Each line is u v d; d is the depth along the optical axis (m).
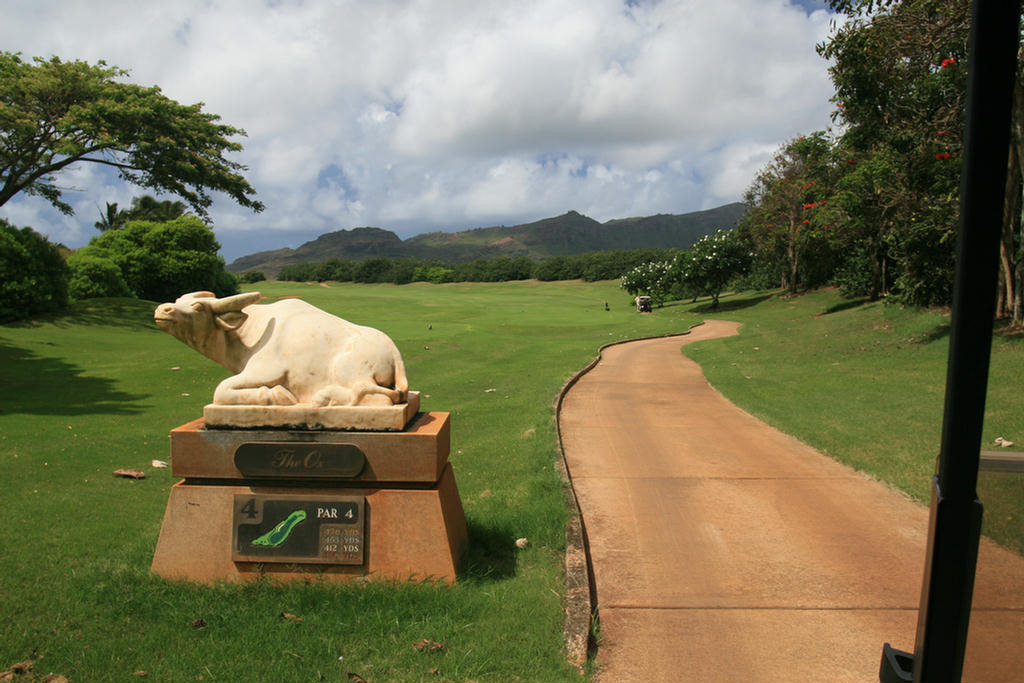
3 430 10.33
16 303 23.83
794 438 9.99
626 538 5.92
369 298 57.88
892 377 14.63
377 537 4.59
